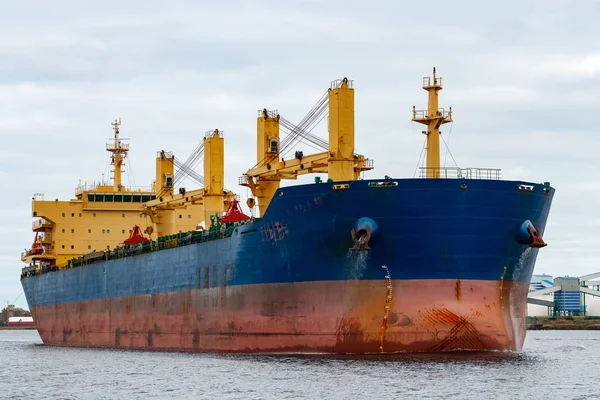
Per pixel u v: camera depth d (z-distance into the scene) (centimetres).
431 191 7531
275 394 6159
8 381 7675
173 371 7712
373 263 7681
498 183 7650
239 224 8900
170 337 10144
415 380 6538
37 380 7675
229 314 8931
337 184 7656
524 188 7775
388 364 7250
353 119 8525
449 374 6800
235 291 8831
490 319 7812
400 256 7638
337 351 7888
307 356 7962
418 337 7712
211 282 9269
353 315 7769
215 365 7931
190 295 9700
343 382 6500
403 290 7675
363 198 7594
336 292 7856
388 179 7538
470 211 7606
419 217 7562
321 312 7950
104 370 8200
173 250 10094
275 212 8188
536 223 8106
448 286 7675
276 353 8344
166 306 10238
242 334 8744
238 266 8769
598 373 7462
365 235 7550
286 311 8225
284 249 8162
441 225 7581
